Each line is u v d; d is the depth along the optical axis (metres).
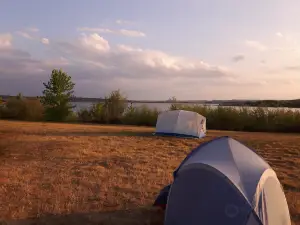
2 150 13.97
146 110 34.50
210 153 6.16
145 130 25.11
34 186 8.57
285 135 22.77
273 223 5.04
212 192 5.22
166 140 18.84
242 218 4.77
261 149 15.88
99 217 6.50
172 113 21.56
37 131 22.25
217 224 5.00
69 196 7.76
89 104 39.16
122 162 11.91
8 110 40.03
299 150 15.56
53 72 39.44
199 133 20.28
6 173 9.82
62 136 19.69
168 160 12.64
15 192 7.98
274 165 12.13
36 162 11.65
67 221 6.29
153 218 6.55
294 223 6.44
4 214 6.57
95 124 33.75
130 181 9.32
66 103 39.34
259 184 5.11
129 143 17.25
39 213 6.59
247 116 29.39
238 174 5.35
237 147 6.32
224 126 29.88
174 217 5.58
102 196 7.85
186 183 5.58
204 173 5.42
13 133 20.64
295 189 8.88
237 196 4.94
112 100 36.97
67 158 12.55
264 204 4.98
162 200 7.02
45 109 39.75
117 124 34.94
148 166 11.37
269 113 28.78
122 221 6.33
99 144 16.48
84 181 9.10
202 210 5.23
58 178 9.39
